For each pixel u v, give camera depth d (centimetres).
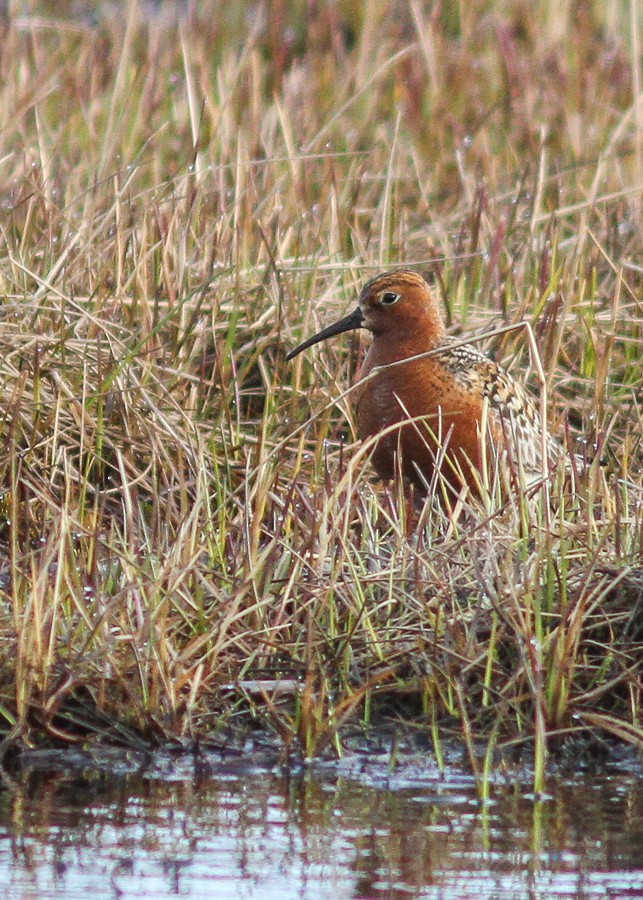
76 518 1045
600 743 878
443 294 1357
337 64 2095
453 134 1842
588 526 987
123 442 1156
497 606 905
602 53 2056
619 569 968
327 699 891
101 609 912
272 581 955
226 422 1217
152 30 1936
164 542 1012
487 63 2092
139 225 1378
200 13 2239
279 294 1301
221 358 1262
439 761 846
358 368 1282
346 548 962
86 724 870
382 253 1411
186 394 1241
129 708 875
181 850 734
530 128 1831
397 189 1539
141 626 885
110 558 979
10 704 872
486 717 891
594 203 1480
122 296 1285
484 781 812
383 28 2120
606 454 1187
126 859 723
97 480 1143
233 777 834
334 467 1125
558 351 1266
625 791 821
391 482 1105
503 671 905
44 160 1496
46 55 1970
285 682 901
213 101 1736
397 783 830
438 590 938
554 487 1065
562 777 844
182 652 887
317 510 1009
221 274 1282
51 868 711
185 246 1346
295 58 1925
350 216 1551
